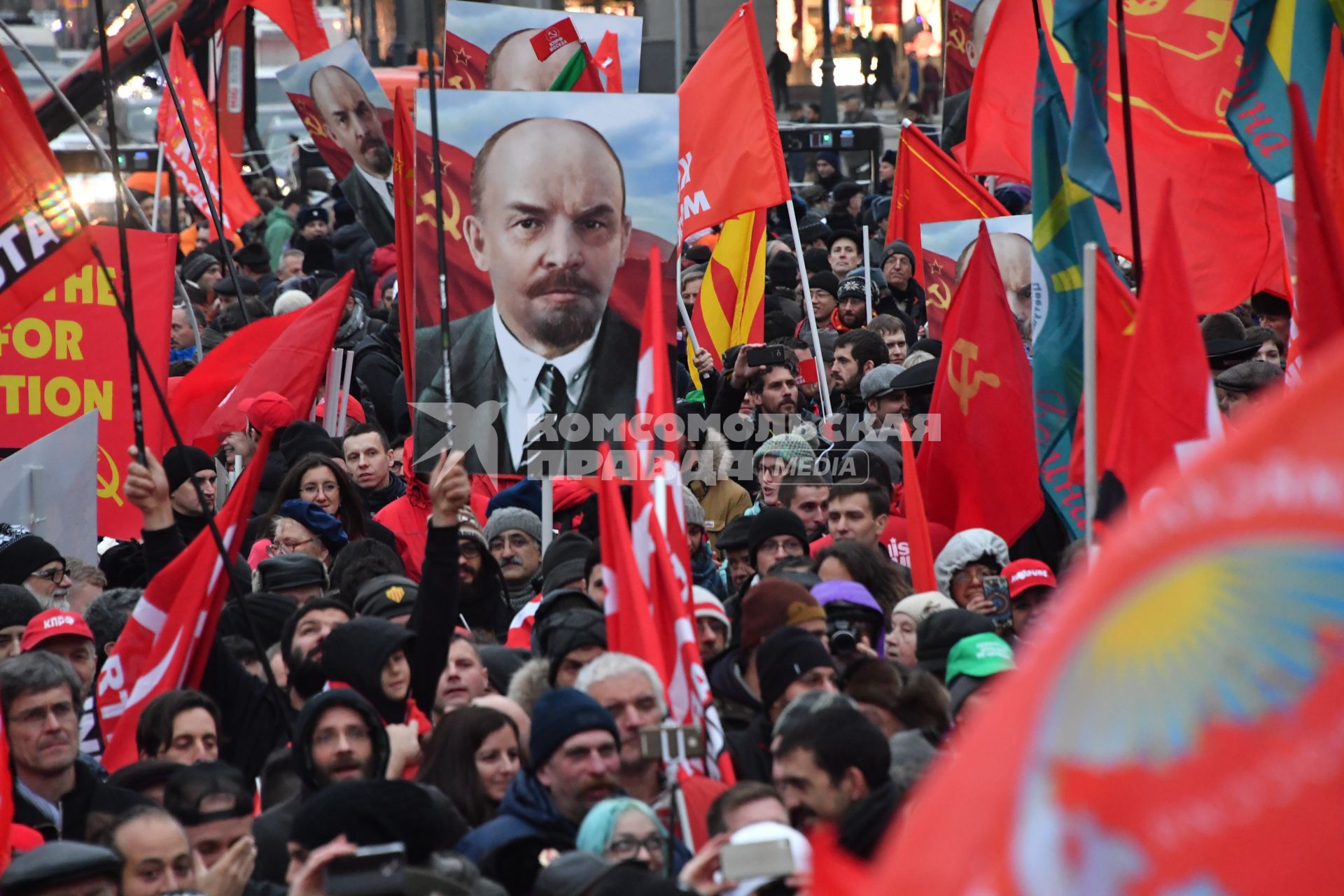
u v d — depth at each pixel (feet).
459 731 46.70
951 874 15.96
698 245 142.51
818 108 287.89
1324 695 14.75
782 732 41.50
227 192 182.19
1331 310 43.47
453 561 54.29
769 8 325.62
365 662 50.52
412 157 89.30
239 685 56.75
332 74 137.90
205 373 99.14
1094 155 66.28
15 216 62.08
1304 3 73.20
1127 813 15.37
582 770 41.63
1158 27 91.86
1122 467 41.81
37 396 81.05
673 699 50.03
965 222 100.58
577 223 66.18
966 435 72.38
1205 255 91.35
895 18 320.91
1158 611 15.35
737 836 35.42
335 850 34.45
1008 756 15.85
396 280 138.10
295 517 73.00
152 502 56.90
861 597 57.36
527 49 95.40
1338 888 14.70
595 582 61.16
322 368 92.84
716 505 82.64
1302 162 43.39
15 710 48.34
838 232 142.92
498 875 39.99
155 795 47.65
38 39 308.81
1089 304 49.21
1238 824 14.97
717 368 103.76
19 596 60.34
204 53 215.10
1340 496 14.65
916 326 117.80
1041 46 69.56
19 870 37.11
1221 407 79.46
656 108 66.18
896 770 43.96
